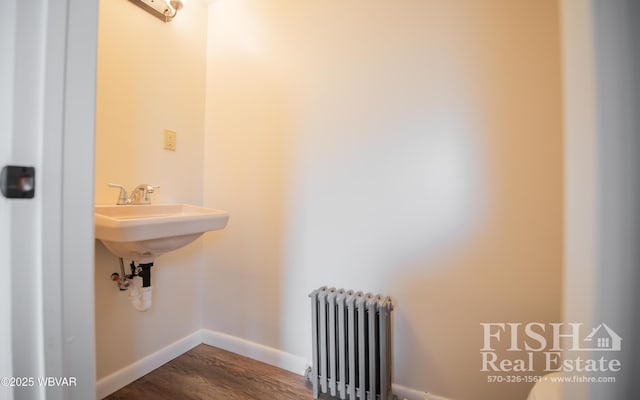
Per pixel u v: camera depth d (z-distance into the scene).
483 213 1.14
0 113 0.43
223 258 1.73
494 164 1.12
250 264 1.65
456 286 1.19
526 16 1.07
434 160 1.22
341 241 1.41
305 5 1.49
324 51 1.44
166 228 1.03
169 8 1.49
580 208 0.36
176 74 1.60
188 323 1.72
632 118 0.32
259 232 1.62
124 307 1.37
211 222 1.22
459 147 1.17
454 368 1.19
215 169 1.76
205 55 1.79
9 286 0.43
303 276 1.50
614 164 0.33
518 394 1.10
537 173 1.06
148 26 1.44
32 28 0.44
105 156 1.26
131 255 1.15
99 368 1.27
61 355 0.49
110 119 1.28
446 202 1.20
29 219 0.45
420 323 1.25
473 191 1.15
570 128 0.36
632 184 0.32
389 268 1.30
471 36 1.15
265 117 1.60
